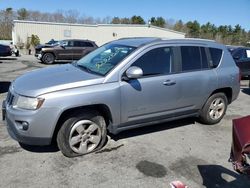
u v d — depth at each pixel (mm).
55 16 70750
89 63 5129
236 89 6266
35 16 69500
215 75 5785
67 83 4203
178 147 4969
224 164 4457
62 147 4324
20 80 4629
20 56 25344
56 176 3895
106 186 3734
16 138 4176
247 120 3002
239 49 13617
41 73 4805
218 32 89500
